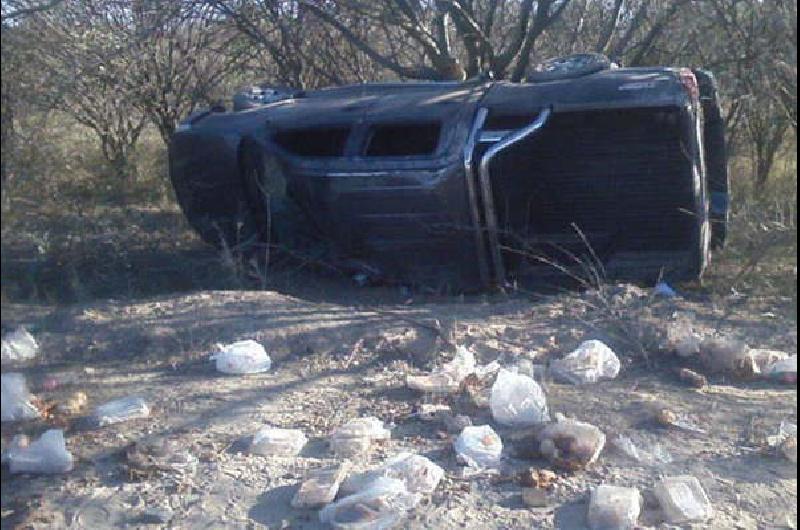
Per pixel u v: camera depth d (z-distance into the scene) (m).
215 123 8.65
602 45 11.23
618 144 8.16
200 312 6.91
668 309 7.26
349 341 6.49
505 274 8.21
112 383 5.85
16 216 5.41
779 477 4.93
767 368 6.25
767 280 8.21
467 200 7.74
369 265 8.29
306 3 11.12
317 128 8.27
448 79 11.01
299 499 4.56
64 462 4.89
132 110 11.95
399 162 7.79
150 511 4.54
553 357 6.36
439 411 5.52
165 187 11.94
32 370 5.66
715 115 8.74
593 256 8.10
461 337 6.53
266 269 8.27
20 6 5.46
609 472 4.94
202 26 11.68
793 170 11.02
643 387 5.98
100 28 9.23
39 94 5.61
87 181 10.13
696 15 9.49
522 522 4.49
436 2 10.71
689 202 8.17
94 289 7.63
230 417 5.47
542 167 8.36
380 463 4.95
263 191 8.39
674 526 4.49
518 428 5.36
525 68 11.20
